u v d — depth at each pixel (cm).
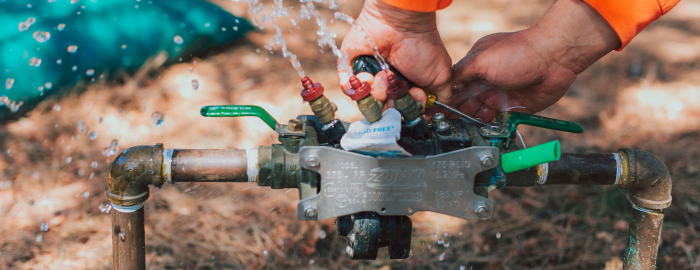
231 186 261
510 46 139
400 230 120
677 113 336
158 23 352
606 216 246
